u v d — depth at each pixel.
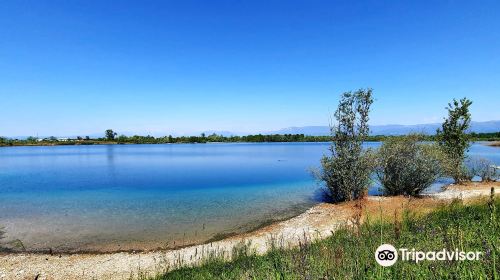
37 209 22.05
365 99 21.23
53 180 39.00
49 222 18.47
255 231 16.44
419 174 21.44
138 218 19.20
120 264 12.59
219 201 24.31
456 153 26.83
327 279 4.88
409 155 21.83
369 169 21.11
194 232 16.41
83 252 13.94
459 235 5.91
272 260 8.20
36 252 13.98
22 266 12.55
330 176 22.08
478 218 9.23
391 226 10.09
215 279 8.11
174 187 32.00
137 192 29.14
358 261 5.47
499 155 57.59
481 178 29.05
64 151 133.12
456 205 12.92
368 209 17.44
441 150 23.08
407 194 21.56
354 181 20.88
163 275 10.16
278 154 92.62
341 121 21.70
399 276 4.67
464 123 26.94
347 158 21.08
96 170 51.75
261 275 6.74
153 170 50.78
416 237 7.39
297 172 44.50
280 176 40.09
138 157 88.50
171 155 97.31
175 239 15.39
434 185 26.98
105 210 21.55
